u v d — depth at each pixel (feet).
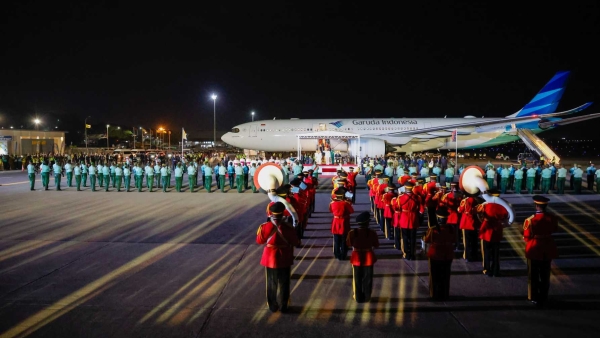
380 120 162.30
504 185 78.59
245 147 170.09
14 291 25.32
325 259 32.96
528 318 21.24
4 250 35.29
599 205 62.28
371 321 20.95
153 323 20.76
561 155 283.18
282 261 21.88
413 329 19.98
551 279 27.55
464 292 25.17
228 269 29.89
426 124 160.56
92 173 82.99
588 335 19.21
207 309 22.56
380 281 27.40
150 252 34.68
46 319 21.25
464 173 33.88
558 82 152.56
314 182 56.49
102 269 29.86
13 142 189.67
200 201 67.82
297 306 23.03
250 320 21.13
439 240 23.62
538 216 23.16
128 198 71.87
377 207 46.21
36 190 85.25
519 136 161.68
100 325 20.53
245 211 57.00
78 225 46.55
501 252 34.94
